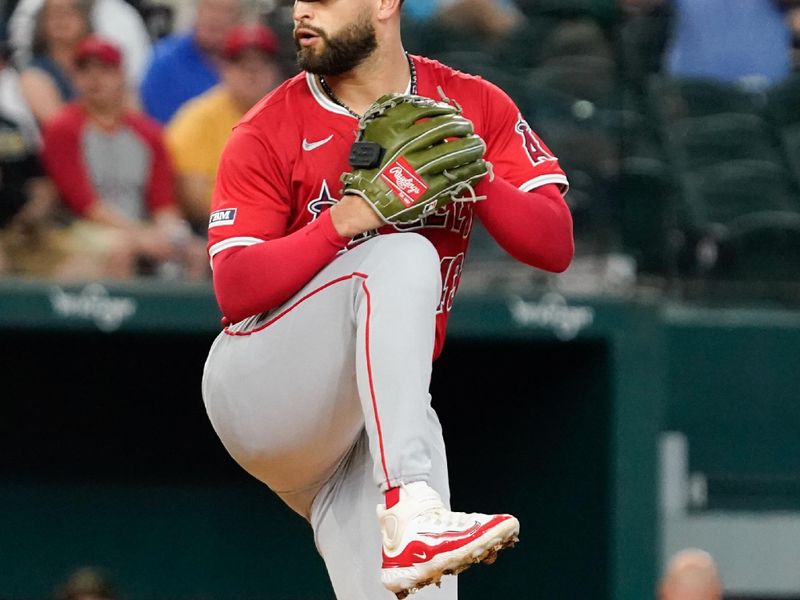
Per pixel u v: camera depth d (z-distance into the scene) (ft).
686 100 100.73
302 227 35.04
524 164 36.06
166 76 69.36
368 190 32.60
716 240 91.04
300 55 34.40
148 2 69.56
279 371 34.12
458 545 30.96
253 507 85.81
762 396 87.81
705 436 87.56
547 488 77.20
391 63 35.12
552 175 36.04
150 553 84.79
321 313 33.45
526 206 34.45
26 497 83.61
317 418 34.65
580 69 75.82
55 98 68.64
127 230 69.10
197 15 69.51
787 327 87.92
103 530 84.28
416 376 32.09
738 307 90.33
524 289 71.41
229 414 35.22
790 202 95.66
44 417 82.99
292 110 34.81
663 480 85.40
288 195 34.68
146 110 69.36
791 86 103.81
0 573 83.25
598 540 73.77
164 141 69.41
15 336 77.97
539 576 78.02
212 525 85.40
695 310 89.76
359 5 34.06
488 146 36.32
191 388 83.41
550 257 35.17
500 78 74.79
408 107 33.14
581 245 73.15
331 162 34.55
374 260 32.96
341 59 34.22
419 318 32.35
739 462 87.66
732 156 97.71
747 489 87.45
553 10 78.69
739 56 104.94
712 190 94.48
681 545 84.43
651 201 82.12
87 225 68.80
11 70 68.49
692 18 104.78
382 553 33.37
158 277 69.31
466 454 82.53
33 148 68.39
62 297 67.41
